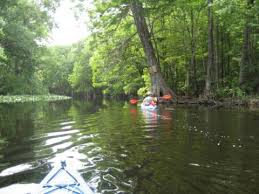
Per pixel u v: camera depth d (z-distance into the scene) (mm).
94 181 7262
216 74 29234
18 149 10586
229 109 22641
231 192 6656
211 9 28219
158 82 31031
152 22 33125
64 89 98438
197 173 7820
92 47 33062
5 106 31312
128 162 8773
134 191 6668
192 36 33312
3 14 46250
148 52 31141
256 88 26188
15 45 47438
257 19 21750
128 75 43031
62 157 9406
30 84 53688
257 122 15633
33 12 49188
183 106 26375
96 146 10828
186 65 35719
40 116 20734
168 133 13086
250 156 9359
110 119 18344
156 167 8305
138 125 15492
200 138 11961
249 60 26938
